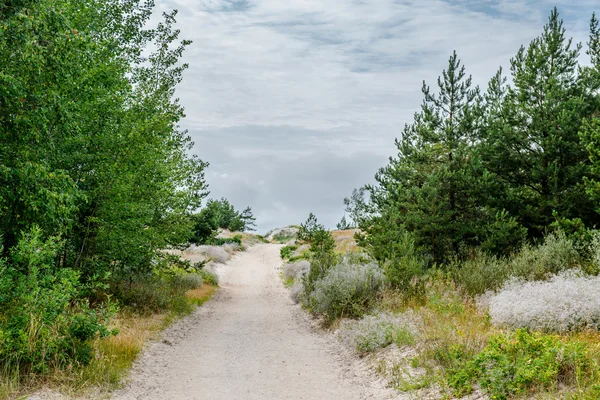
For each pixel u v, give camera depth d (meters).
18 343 6.92
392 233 17.88
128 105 14.31
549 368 5.86
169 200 17.47
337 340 11.88
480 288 12.55
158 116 13.65
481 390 6.33
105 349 8.79
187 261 19.14
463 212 18.98
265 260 48.19
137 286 15.59
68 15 9.69
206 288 24.62
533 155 17.58
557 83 17.30
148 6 15.05
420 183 21.19
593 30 21.56
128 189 13.07
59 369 7.21
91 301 13.63
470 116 19.39
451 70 20.52
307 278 19.28
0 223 10.09
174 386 7.94
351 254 18.50
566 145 16.23
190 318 15.78
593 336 7.62
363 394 7.47
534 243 16.44
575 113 16.28
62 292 7.80
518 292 10.46
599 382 5.38
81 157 11.56
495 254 15.34
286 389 7.93
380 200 24.08
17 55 8.66
